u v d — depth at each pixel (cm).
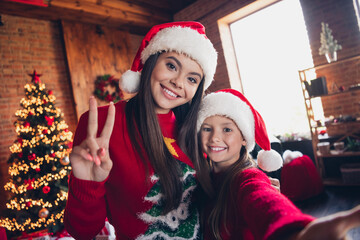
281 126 439
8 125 352
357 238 199
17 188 282
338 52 328
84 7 390
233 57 460
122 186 81
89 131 62
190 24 95
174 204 82
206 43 92
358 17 322
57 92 405
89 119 62
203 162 95
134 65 103
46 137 290
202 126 95
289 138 380
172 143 92
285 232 44
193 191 90
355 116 318
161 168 82
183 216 85
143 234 81
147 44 98
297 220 45
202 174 92
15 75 367
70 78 412
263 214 54
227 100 91
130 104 92
